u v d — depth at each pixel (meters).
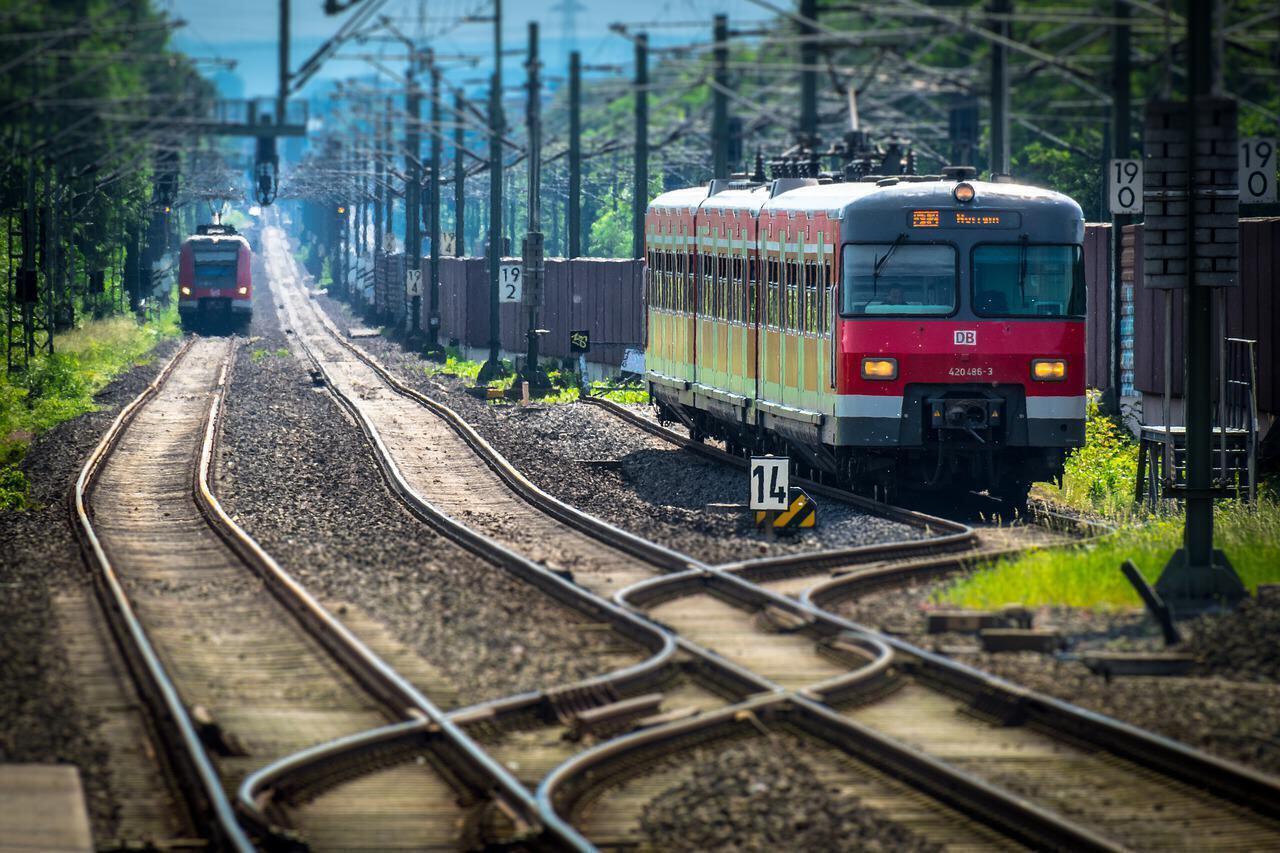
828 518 85.69
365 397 170.50
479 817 37.78
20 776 40.09
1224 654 52.16
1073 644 54.75
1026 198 86.75
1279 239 95.81
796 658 54.03
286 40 125.19
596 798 39.66
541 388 173.88
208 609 63.06
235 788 39.28
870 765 42.03
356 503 96.19
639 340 179.25
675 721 45.59
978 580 65.19
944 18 103.75
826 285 88.38
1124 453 106.62
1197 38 61.81
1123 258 122.62
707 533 82.56
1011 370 86.44
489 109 172.12
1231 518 78.56
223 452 120.69
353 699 48.84
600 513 89.94
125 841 35.84
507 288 173.00
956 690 49.28
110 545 79.31
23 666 51.47
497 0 169.50
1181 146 62.38
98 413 158.38
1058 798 39.16
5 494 96.44
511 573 71.00
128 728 45.03
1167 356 77.94
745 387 103.50
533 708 47.22
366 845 36.34
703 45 117.31
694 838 36.56
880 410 86.12
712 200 112.06
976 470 88.12
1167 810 38.25
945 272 86.25
